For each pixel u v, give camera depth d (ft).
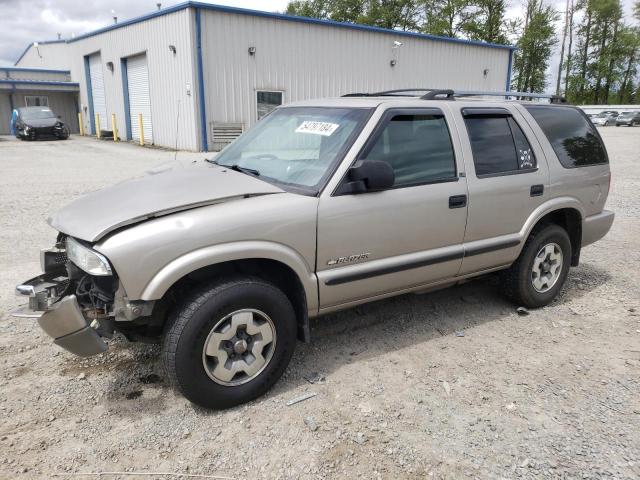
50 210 28.19
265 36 64.95
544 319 15.10
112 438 9.50
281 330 10.71
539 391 11.28
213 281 10.02
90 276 10.28
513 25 181.47
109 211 9.91
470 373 11.98
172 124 68.23
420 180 12.37
